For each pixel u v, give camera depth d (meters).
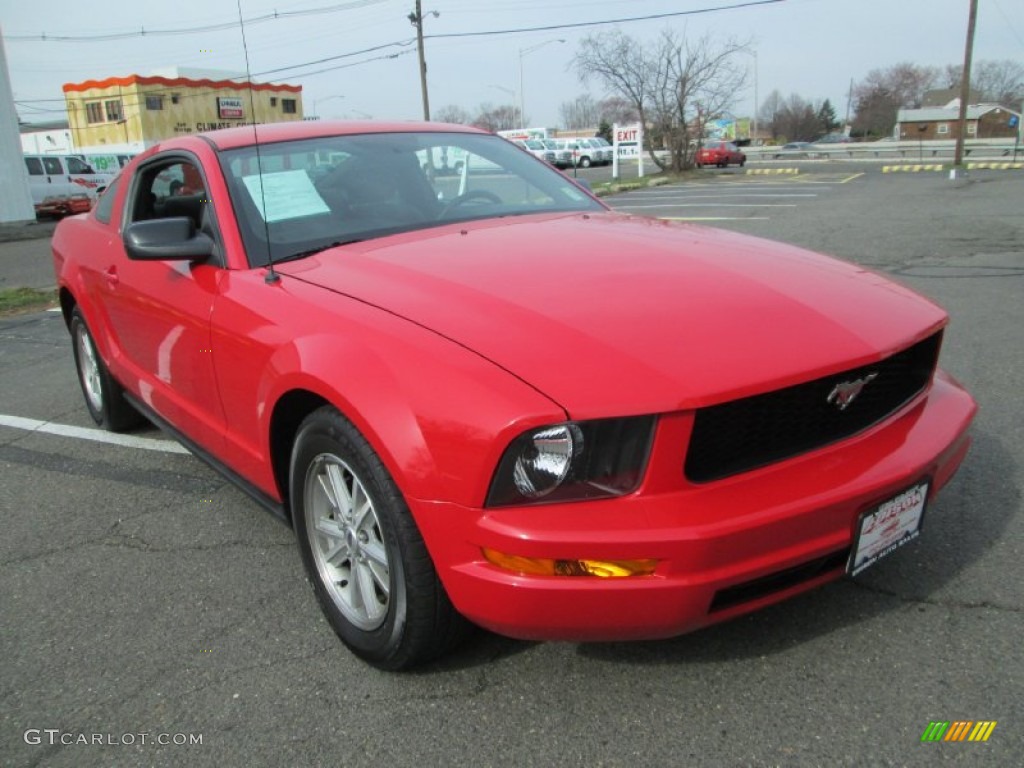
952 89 101.88
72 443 4.71
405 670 2.42
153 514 3.70
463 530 1.99
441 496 2.00
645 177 32.16
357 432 2.24
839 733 2.09
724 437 2.02
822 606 2.62
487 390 1.96
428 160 3.61
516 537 1.91
